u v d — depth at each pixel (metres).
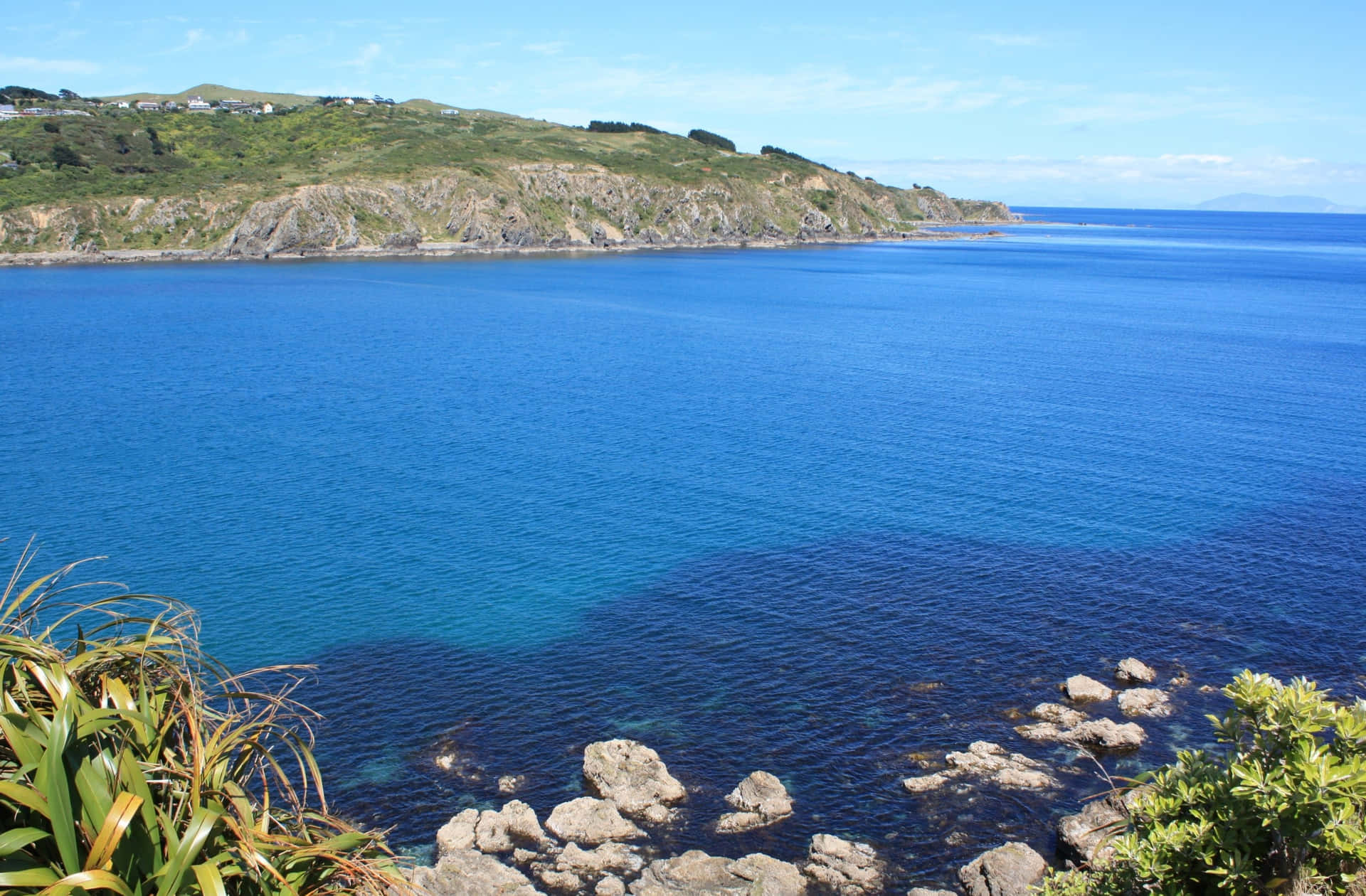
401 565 49.00
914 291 182.88
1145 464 66.75
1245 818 12.01
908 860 27.73
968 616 43.19
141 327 125.94
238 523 54.88
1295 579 46.97
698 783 31.45
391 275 190.88
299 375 97.94
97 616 41.22
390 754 32.88
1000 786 30.89
